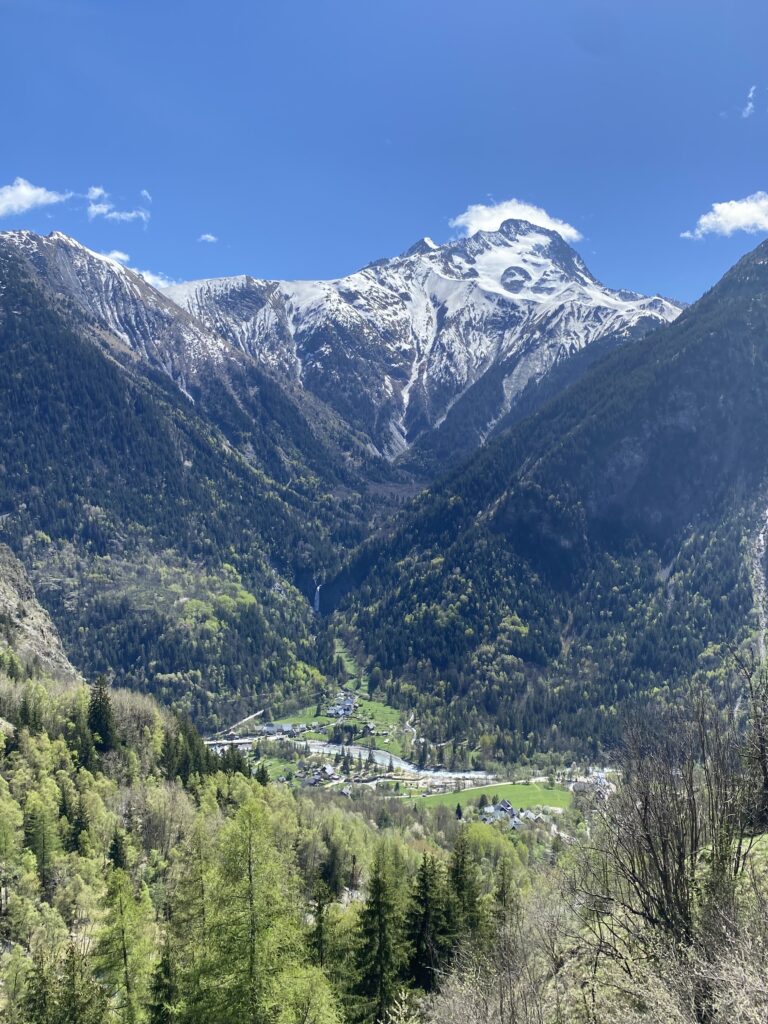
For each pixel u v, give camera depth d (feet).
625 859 118.32
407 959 178.40
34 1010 144.25
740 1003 69.92
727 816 105.19
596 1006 90.94
